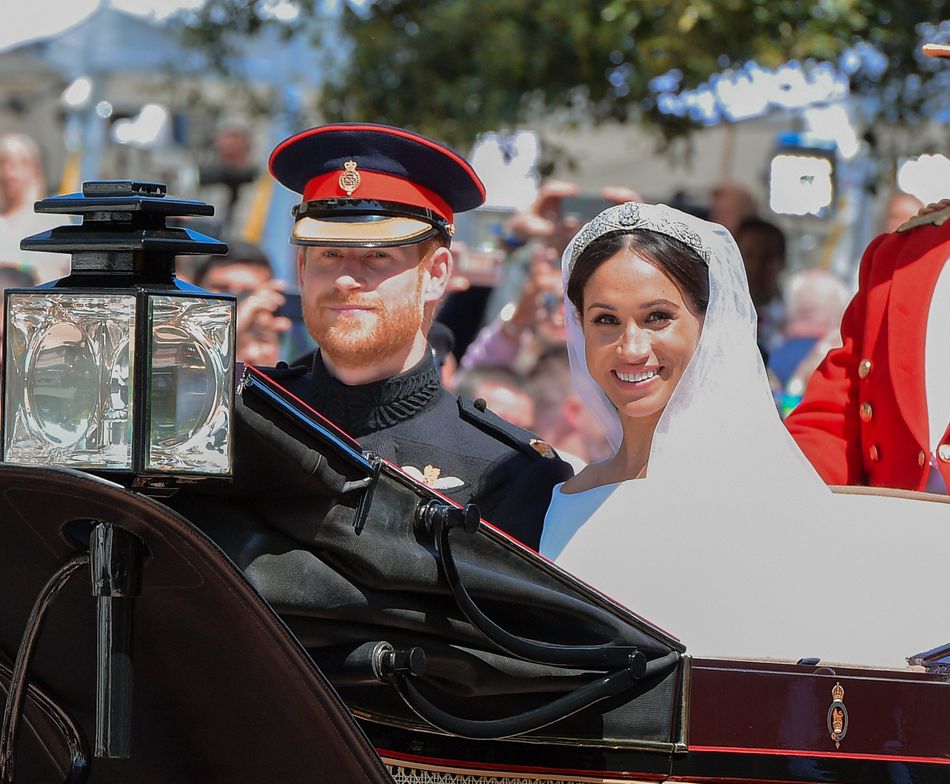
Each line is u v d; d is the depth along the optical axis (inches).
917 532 392.2
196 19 1133.7
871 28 911.0
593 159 1208.8
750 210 925.2
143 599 264.1
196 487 271.9
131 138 1202.0
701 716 333.1
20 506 250.8
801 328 949.8
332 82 1091.9
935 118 981.8
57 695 297.4
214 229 1074.1
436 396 479.5
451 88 1006.4
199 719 291.3
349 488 279.7
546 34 967.6
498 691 311.4
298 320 743.1
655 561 394.6
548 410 828.0
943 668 359.9
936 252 486.9
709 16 880.9
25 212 954.1
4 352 249.4
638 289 403.9
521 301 844.0
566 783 325.4
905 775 344.8
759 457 401.1
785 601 386.9
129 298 244.1
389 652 283.9
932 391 478.0
